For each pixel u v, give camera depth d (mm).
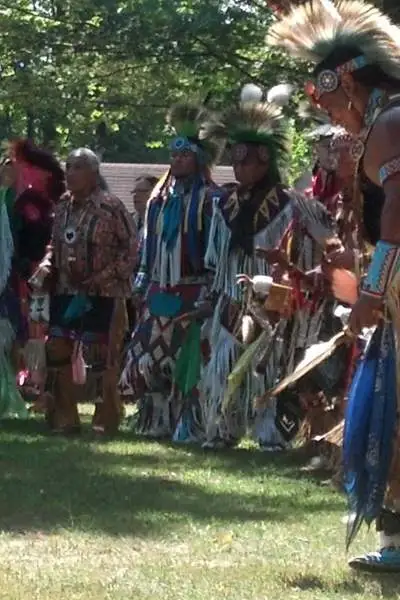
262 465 10109
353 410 6137
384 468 6078
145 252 12172
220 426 11117
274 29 6340
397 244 5957
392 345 6109
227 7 21875
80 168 11719
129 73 24219
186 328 11898
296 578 6125
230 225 10984
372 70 6156
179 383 11914
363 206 6328
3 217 13188
